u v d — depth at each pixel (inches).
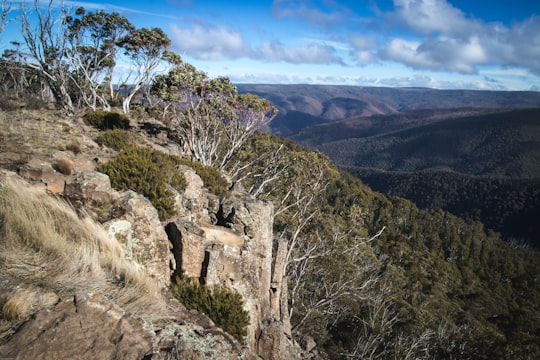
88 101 1091.9
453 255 3531.0
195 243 315.9
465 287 2517.2
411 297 1462.8
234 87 820.0
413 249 2920.8
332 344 909.8
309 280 1032.2
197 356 173.5
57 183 302.5
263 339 353.7
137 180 350.3
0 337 137.5
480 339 1214.3
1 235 197.8
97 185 298.0
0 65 1286.9
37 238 203.2
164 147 676.7
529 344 1182.9
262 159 1000.9
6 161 316.8
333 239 1037.2
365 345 904.3
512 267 3811.5
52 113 717.9
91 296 169.8
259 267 437.4
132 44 1052.5
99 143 548.1
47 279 180.2
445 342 1090.7
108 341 152.3
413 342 936.9
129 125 824.3
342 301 1067.3
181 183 410.6
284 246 529.0
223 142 980.6
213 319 281.7
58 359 136.6
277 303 512.1
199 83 756.6
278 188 1006.4
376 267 1360.7
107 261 224.8
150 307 205.6
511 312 2003.0
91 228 244.7
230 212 439.8
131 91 1170.6
